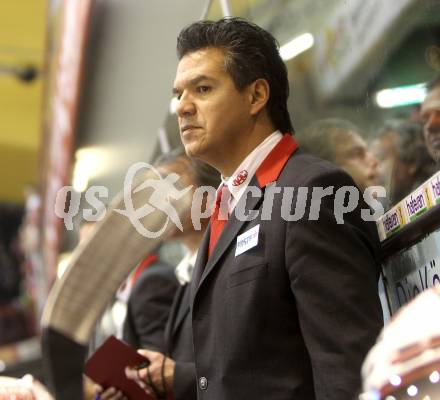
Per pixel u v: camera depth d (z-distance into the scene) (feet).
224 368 19.70
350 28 29.76
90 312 20.40
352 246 19.26
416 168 25.49
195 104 22.39
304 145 31.55
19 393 18.19
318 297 18.44
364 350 17.71
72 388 19.71
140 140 50.52
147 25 43.29
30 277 106.22
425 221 20.75
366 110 28.84
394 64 27.07
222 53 22.43
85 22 49.96
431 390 9.21
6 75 116.78
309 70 32.60
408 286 22.61
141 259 21.15
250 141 22.27
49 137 75.05
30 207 108.78
